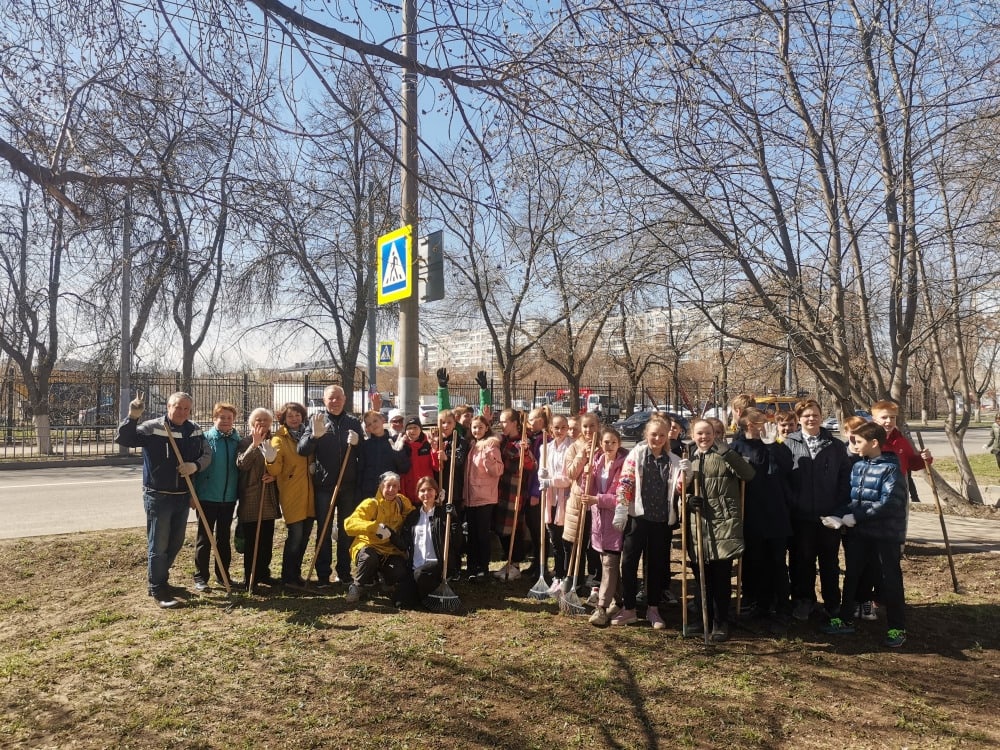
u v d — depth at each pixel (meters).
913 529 9.12
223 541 6.56
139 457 20.05
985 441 31.84
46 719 3.98
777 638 5.48
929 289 9.32
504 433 7.43
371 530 6.04
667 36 4.38
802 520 5.82
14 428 23.05
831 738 3.96
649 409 29.66
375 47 4.44
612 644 5.20
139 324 7.56
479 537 6.92
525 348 15.23
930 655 5.19
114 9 4.52
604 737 3.88
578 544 6.03
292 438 6.58
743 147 7.56
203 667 4.63
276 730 3.87
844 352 8.33
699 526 5.41
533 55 4.57
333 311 20.03
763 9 5.47
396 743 3.75
